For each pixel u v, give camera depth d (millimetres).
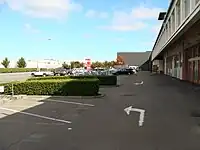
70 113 12109
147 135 8195
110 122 10117
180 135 8172
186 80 33125
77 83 18547
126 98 17531
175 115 11359
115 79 28531
